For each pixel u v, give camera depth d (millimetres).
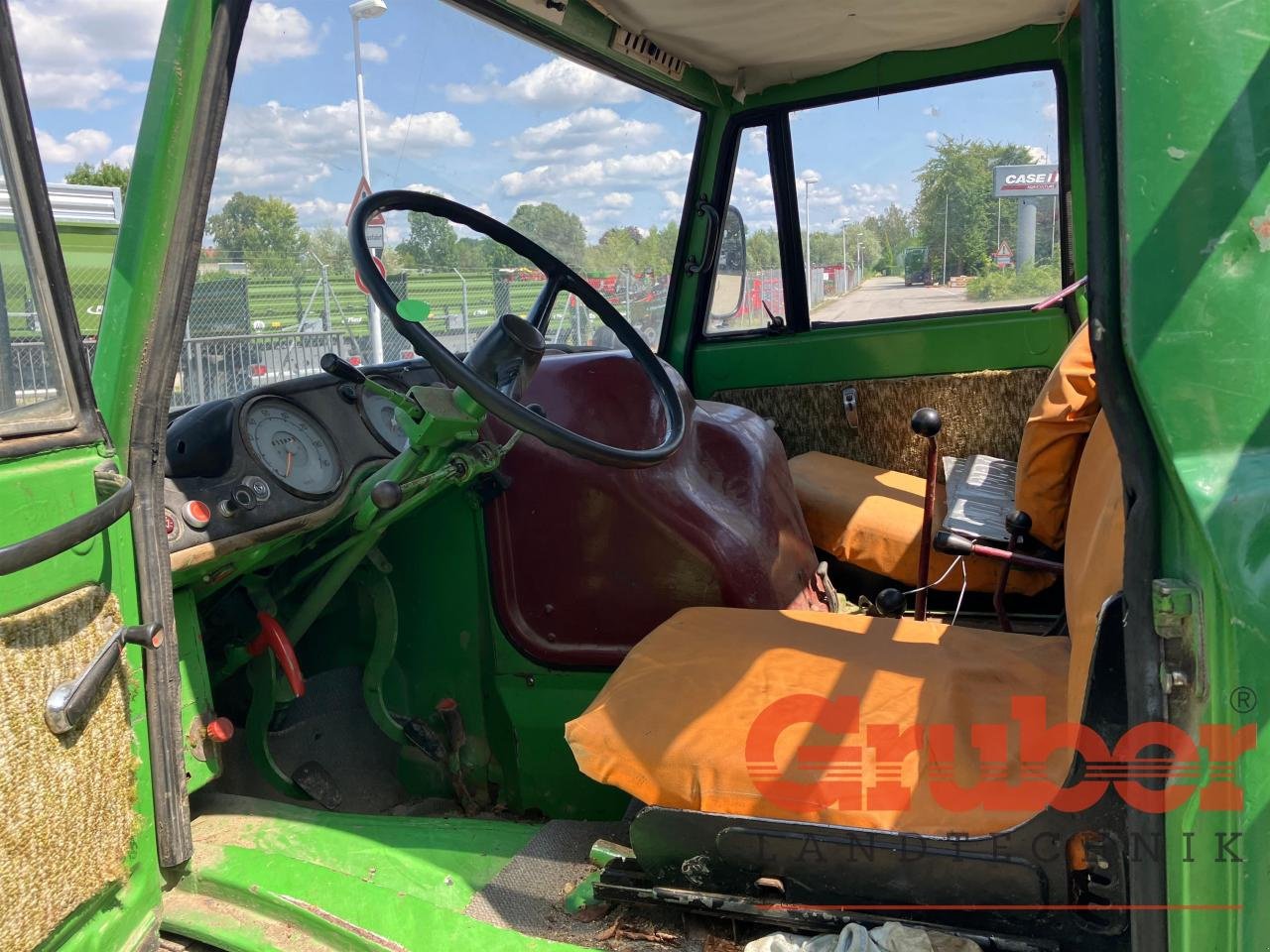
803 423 3303
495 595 2111
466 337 2266
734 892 1329
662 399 2055
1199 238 921
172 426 1667
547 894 1483
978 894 1198
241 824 1547
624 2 2389
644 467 1743
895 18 2637
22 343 1104
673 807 1360
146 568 1251
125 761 1209
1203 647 936
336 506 1803
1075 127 2895
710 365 3389
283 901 1327
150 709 1261
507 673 2129
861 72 2992
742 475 2299
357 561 1898
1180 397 931
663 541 2016
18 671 1039
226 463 1654
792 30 2646
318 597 1915
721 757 1347
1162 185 925
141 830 1255
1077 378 2168
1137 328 934
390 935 1273
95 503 1165
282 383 1882
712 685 1490
